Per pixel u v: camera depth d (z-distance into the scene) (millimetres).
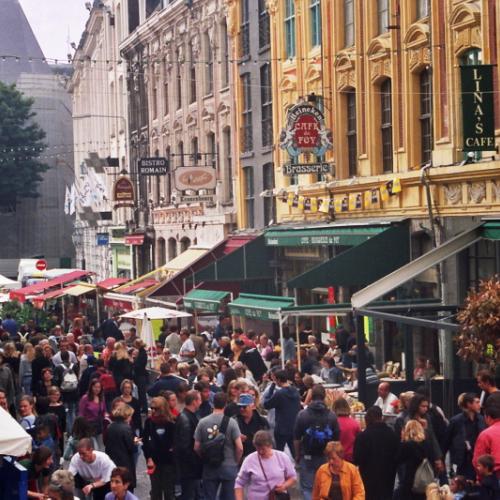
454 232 37281
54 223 133000
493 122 32906
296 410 24844
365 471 19938
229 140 61625
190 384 30562
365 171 43906
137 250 82625
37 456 20188
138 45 79875
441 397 31734
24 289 64375
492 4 34031
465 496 18234
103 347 45000
